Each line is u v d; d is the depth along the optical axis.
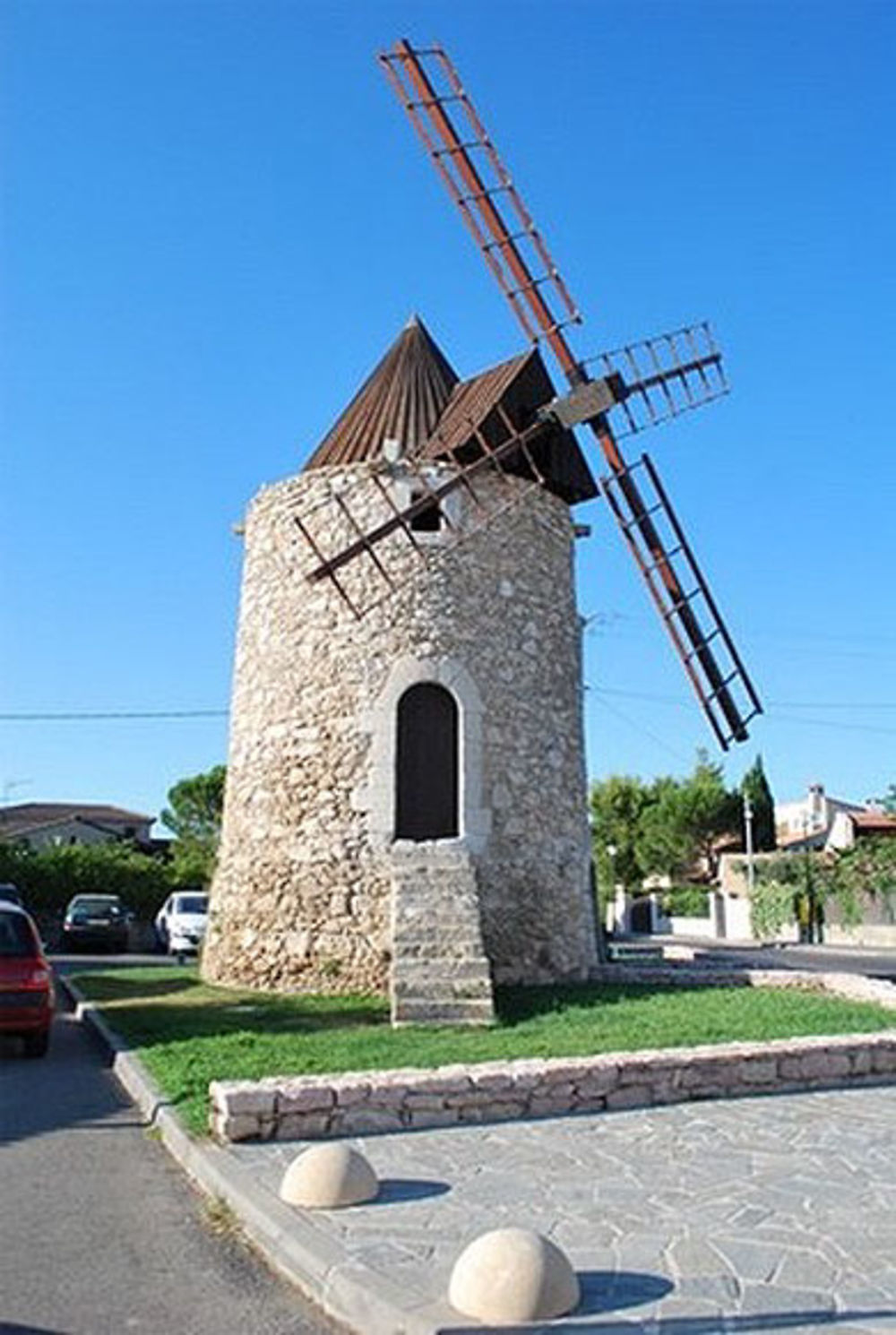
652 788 67.62
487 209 18.22
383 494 17.34
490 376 18.88
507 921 16.83
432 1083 8.55
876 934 42.16
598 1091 9.16
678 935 56.06
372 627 17.22
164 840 64.12
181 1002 15.50
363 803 16.58
